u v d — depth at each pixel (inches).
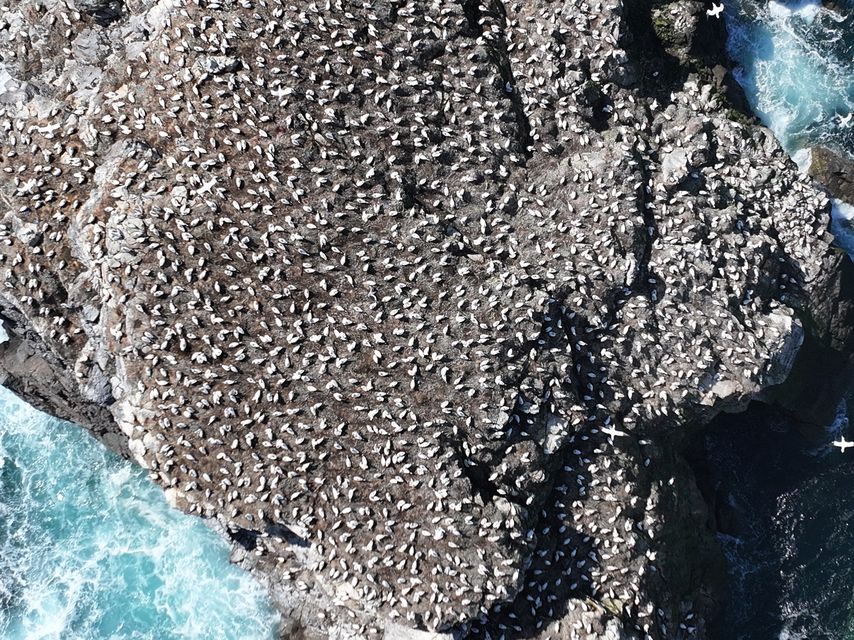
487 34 1258.0
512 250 1222.3
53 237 1172.5
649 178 1317.7
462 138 1220.5
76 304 1177.4
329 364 1147.3
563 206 1253.7
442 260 1180.5
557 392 1214.9
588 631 1203.9
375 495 1136.8
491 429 1175.0
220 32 1161.4
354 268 1163.9
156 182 1146.0
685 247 1304.1
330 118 1165.7
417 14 1211.9
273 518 1126.4
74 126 1175.6
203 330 1131.9
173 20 1172.5
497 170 1231.5
